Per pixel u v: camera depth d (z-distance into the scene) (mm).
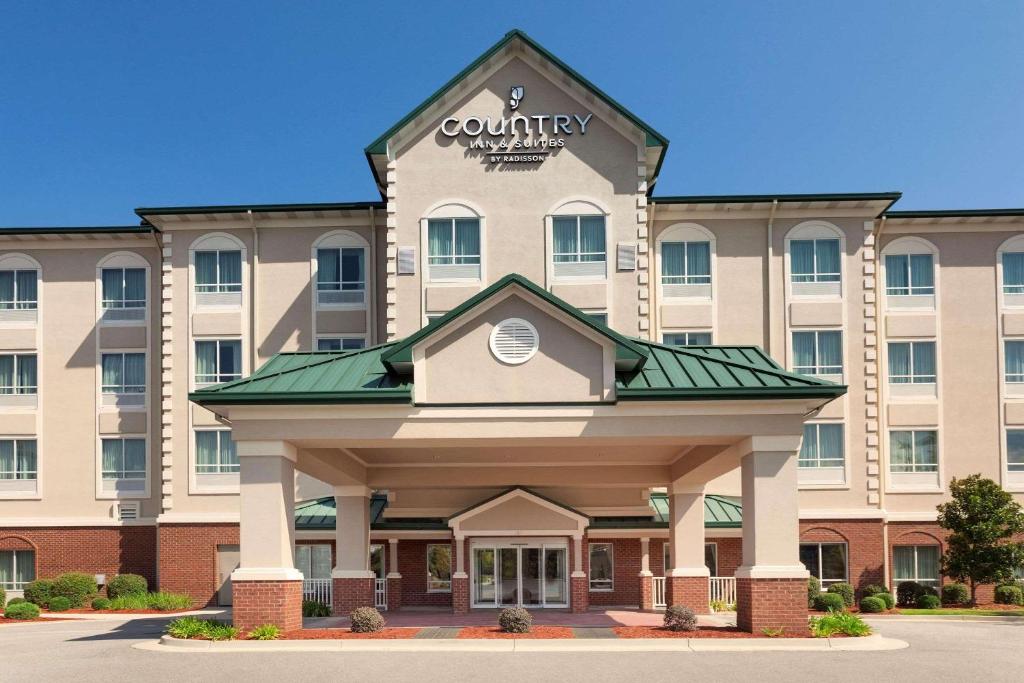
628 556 34312
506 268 33938
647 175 36000
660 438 20953
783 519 20391
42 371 38188
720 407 20672
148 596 34750
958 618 29594
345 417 20859
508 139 34469
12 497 37594
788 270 36594
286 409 20781
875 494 35438
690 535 28125
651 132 33781
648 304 35188
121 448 37844
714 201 36375
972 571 32219
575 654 18594
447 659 17984
